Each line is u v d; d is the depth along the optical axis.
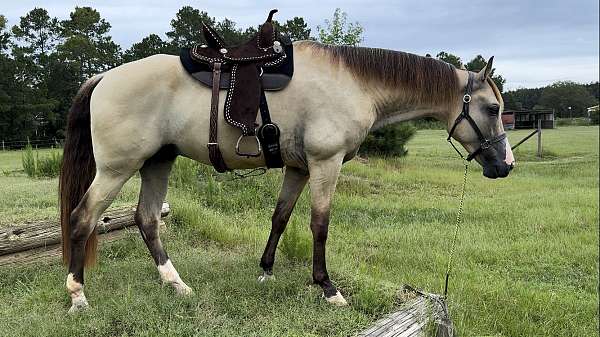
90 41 51.34
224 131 3.12
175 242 5.04
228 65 3.12
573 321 4.12
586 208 8.65
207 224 5.62
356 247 5.99
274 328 2.99
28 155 9.48
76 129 3.24
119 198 5.88
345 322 3.12
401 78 3.38
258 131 3.12
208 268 4.03
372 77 3.33
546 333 3.89
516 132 33.12
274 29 3.24
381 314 3.33
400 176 13.02
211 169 8.61
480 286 4.64
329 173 3.24
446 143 27.03
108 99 3.06
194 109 3.10
